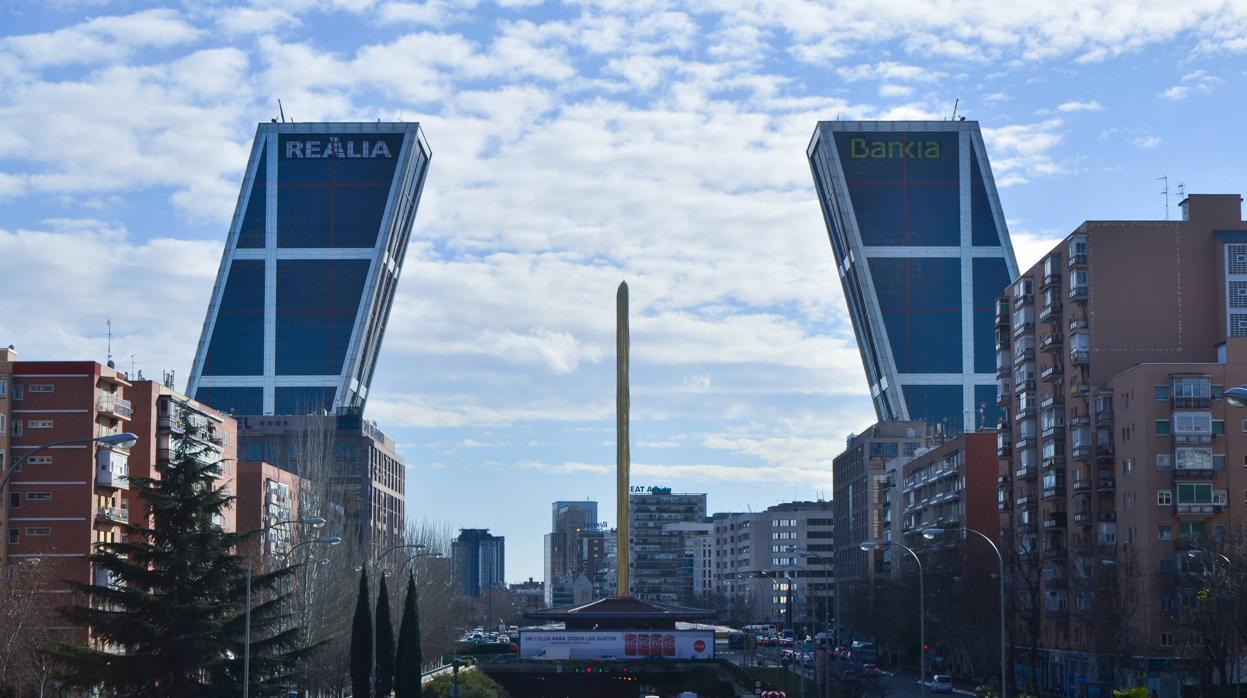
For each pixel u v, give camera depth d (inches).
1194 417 6318.9
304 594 5674.2
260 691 3959.2
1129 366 6968.5
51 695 4675.2
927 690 6855.3
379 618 5698.8
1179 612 5782.5
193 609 3865.7
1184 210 7086.6
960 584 7780.5
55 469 6038.4
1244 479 6309.1
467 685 6648.6
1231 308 6953.7
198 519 3978.8
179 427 6860.2
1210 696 5433.1
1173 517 6309.1
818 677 6274.6
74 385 6082.7
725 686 7568.9
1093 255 7037.4
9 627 4357.8
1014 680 6786.4
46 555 5393.7
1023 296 7869.1
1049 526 7416.3
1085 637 6673.2
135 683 3868.1
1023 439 7854.3
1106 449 6781.5
